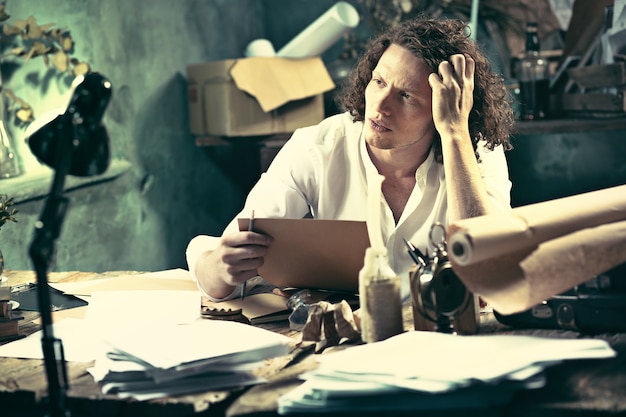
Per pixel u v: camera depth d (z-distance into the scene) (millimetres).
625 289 1652
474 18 4422
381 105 2068
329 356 1501
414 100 2068
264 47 4387
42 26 3287
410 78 2062
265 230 1932
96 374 1562
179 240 4410
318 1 5199
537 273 1493
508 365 1371
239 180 5031
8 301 1888
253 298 2055
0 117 3055
